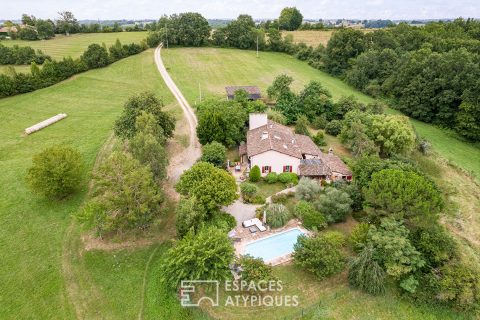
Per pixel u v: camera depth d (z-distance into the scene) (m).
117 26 172.25
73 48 125.12
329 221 40.16
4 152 55.94
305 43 145.75
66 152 44.47
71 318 30.31
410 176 38.12
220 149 51.75
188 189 39.38
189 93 88.12
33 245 37.62
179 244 32.34
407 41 114.81
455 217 45.41
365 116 63.16
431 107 83.44
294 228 39.72
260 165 50.03
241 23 141.38
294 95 76.94
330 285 32.91
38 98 81.31
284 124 68.06
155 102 56.25
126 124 53.50
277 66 121.19
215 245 30.89
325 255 31.97
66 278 33.97
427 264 33.41
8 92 80.12
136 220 36.12
